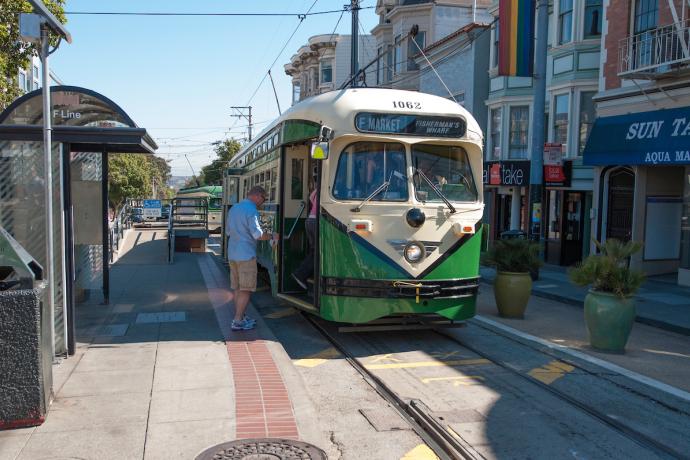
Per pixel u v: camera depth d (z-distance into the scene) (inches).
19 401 198.1
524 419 230.1
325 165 331.0
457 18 1251.8
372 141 333.7
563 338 370.9
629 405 247.8
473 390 264.4
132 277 574.6
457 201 343.0
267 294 517.0
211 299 446.0
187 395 231.9
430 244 328.5
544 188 834.8
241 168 636.1
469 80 999.0
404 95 341.4
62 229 278.2
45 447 185.9
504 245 437.1
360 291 321.4
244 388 240.7
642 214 663.8
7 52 521.0
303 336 366.3
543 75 666.2
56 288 279.9
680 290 589.6
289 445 193.6
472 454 197.0
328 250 330.0
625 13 662.5
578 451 202.2
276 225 405.1
